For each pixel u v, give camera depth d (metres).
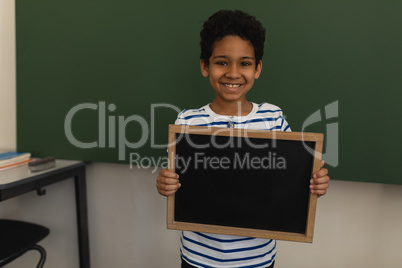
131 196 1.52
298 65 1.19
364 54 1.14
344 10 1.14
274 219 0.85
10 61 1.51
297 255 1.39
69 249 1.62
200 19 1.25
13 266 1.68
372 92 1.15
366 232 1.31
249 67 0.89
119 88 1.37
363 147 1.18
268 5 1.19
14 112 1.54
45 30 1.41
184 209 0.89
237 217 0.87
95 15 1.35
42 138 1.48
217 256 0.91
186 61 1.29
